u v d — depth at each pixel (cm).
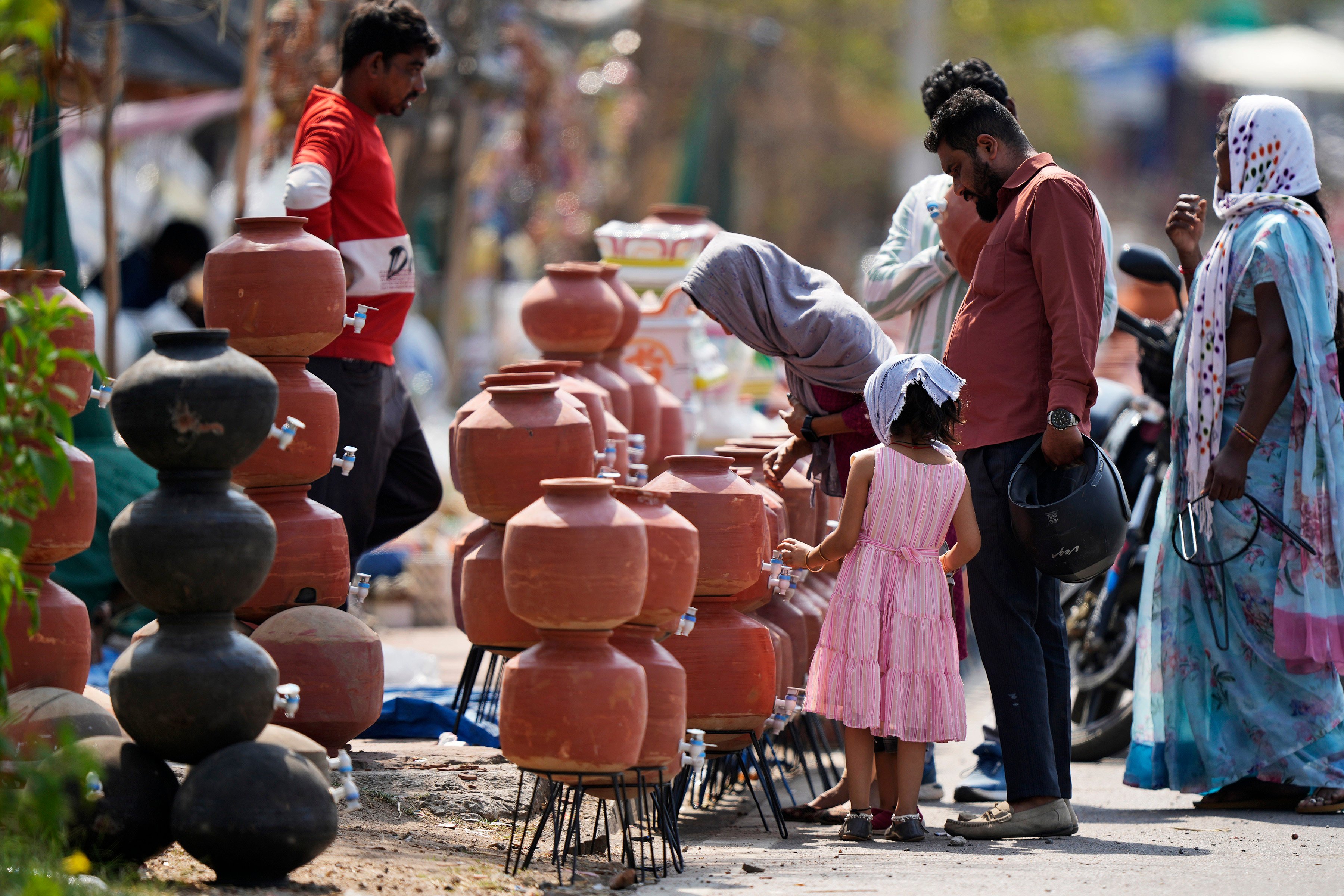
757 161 9744
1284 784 1652
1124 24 11138
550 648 1155
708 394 2389
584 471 1312
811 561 1463
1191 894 1147
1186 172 10700
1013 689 1441
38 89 1099
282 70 2745
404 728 1689
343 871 1111
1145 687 1675
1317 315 1614
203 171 4806
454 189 4219
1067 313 1390
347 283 1636
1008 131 1473
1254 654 1628
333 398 1386
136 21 2269
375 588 3116
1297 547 1608
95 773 1015
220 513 1048
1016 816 1431
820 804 1583
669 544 1209
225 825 1012
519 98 3762
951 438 1423
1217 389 1638
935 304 1709
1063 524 1373
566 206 4691
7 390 998
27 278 1218
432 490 1830
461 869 1168
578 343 1806
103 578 2039
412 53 1675
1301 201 1644
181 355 1062
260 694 1055
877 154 10025
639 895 1129
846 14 9575
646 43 7419
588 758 1134
